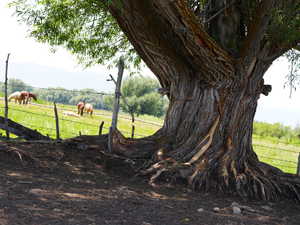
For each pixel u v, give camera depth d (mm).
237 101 8875
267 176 8883
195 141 8891
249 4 8914
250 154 9188
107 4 7938
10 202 5453
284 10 8414
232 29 9141
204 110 8922
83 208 5730
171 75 9211
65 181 7297
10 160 8156
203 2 9398
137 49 9016
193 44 7859
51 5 10469
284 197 8562
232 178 8438
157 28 8117
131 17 8055
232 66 8570
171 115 9375
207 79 8750
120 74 9516
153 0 7242
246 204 7637
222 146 8836
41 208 5418
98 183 7543
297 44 8812
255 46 8523
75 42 11430
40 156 8695
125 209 6023
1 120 10062
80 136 9914
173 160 8625
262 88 9266
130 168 8844
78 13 10812
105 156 9227
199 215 6258
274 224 6402
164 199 7059
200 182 8203
